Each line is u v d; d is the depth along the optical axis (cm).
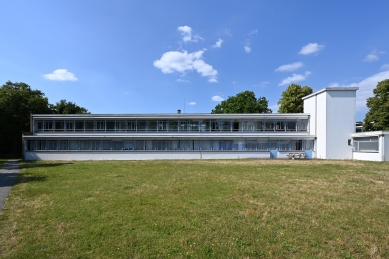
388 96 4356
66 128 4125
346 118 3794
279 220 842
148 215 888
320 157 3938
